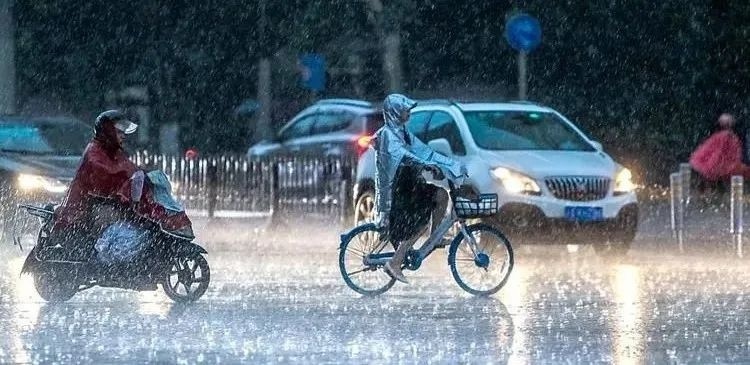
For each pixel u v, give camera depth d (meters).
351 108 56.72
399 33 76.25
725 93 70.31
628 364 22.58
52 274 29.91
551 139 42.50
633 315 28.42
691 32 71.06
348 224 50.34
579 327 26.69
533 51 75.31
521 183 40.09
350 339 25.20
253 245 45.59
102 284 29.81
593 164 40.88
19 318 27.77
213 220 51.19
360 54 80.50
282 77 82.75
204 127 82.88
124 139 30.08
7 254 42.16
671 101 71.88
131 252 29.48
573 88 74.62
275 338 25.31
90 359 23.05
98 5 82.50
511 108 43.22
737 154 59.91
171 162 51.59
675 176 44.41
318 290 32.94
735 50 69.69
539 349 24.03
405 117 31.67
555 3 74.62
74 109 82.88
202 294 30.17
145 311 28.91
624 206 40.84
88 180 29.62
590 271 37.84
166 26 82.56
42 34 82.50
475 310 29.27
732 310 29.19
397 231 31.50
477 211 31.78
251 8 82.06
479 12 77.62
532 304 30.28
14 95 64.75
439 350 23.94
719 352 23.77
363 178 43.50
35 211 30.17
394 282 32.25
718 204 59.28
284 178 50.66
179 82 82.88
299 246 45.38
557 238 40.28
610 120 73.31
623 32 73.00
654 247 44.72
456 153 41.91
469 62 78.44
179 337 25.41
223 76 82.88
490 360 22.94
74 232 29.62
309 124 58.22
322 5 79.69
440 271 37.72
